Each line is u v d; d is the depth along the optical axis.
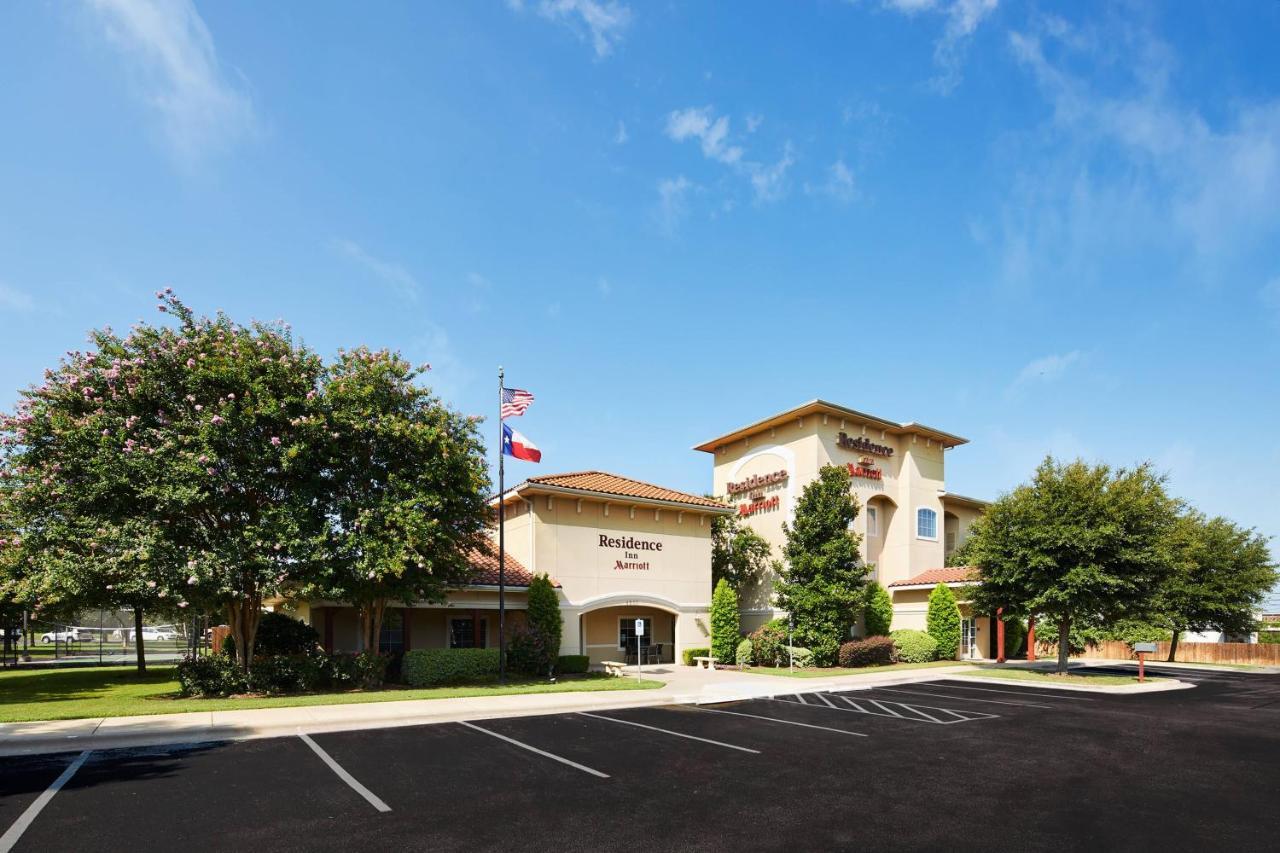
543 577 24.09
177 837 7.25
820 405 30.89
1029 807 8.52
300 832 7.41
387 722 13.88
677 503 28.11
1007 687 22.27
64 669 31.62
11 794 8.77
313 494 17.33
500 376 22.36
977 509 38.47
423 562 17.95
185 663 17.70
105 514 15.97
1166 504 24.72
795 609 27.53
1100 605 24.38
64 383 16.61
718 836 7.36
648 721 14.58
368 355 19.19
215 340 17.50
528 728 13.53
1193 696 20.61
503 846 7.04
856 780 9.77
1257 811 8.42
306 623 24.02
